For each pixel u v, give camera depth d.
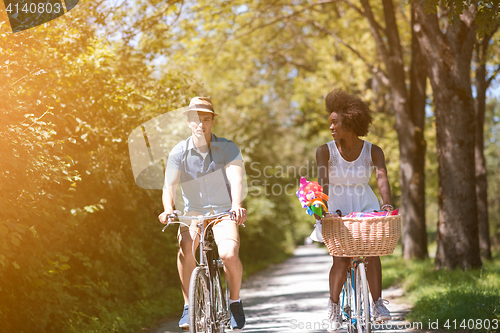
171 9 14.60
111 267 8.11
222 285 4.82
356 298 4.54
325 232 4.29
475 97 17.44
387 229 4.13
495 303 6.14
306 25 25.67
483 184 17.66
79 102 7.05
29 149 4.82
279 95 32.00
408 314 6.93
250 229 24.66
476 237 10.88
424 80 16.38
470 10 10.55
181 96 9.72
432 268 11.91
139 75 9.88
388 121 24.30
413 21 15.83
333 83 25.03
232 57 25.66
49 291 5.85
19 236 4.64
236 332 4.87
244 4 19.66
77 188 7.05
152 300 9.03
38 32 6.26
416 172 16.61
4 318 5.13
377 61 21.50
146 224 9.30
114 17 11.34
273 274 20.72
